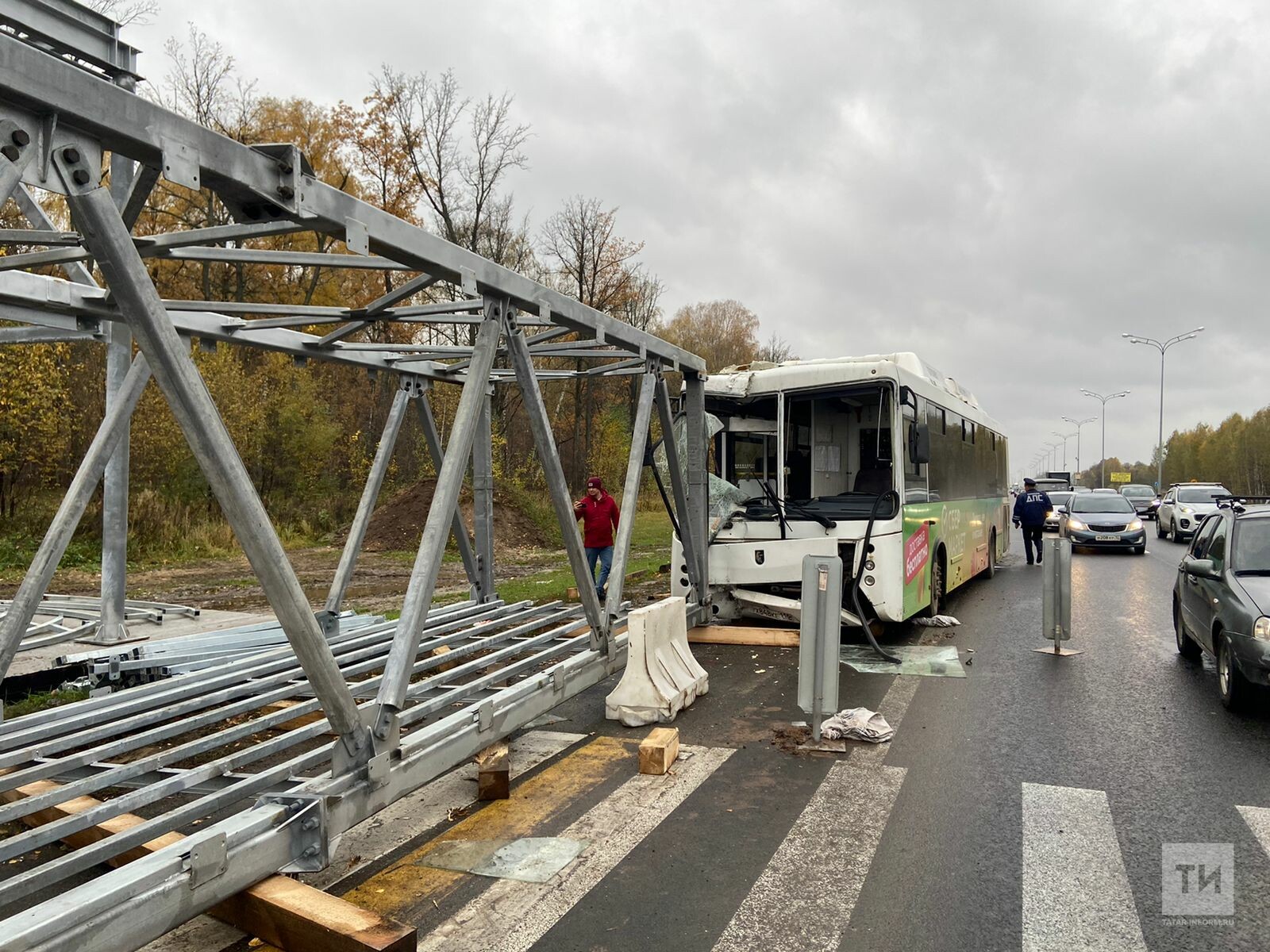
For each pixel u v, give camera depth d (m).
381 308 5.20
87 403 21.92
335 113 30.53
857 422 10.61
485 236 32.16
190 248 4.04
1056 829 4.68
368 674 6.73
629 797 5.17
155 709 5.39
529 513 25.08
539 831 4.66
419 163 30.86
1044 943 3.51
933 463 11.77
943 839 4.55
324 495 28.83
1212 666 8.95
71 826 3.79
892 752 6.05
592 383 35.22
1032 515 20.61
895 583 9.70
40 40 6.52
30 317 5.51
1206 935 3.58
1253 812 4.93
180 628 9.24
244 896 3.42
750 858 4.31
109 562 8.49
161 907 2.94
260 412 27.20
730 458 10.75
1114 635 10.98
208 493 23.70
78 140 2.74
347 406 36.75
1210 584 7.91
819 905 3.83
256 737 6.17
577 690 6.23
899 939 3.55
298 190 3.36
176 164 2.94
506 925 3.66
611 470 36.84
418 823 4.78
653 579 16.23
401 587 15.76
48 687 7.26
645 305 38.66
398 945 3.09
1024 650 9.88
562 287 35.00
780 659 9.13
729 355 60.03
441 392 31.59
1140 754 6.00
